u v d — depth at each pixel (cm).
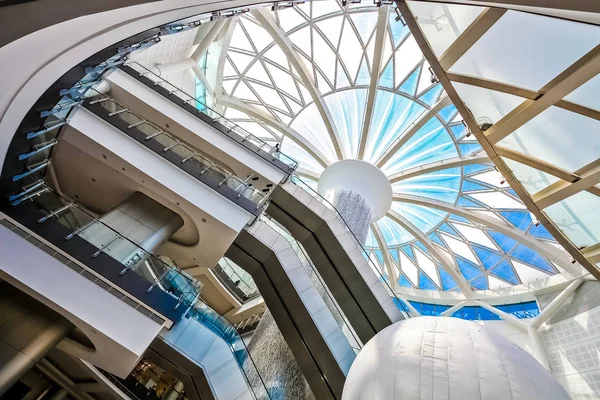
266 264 1335
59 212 909
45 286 783
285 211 1483
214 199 1205
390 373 683
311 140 2584
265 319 2025
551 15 553
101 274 870
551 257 2266
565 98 734
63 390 1562
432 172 2480
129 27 514
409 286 3155
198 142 1417
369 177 2034
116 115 1206
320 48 2269
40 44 364
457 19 721
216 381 1095
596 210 925
